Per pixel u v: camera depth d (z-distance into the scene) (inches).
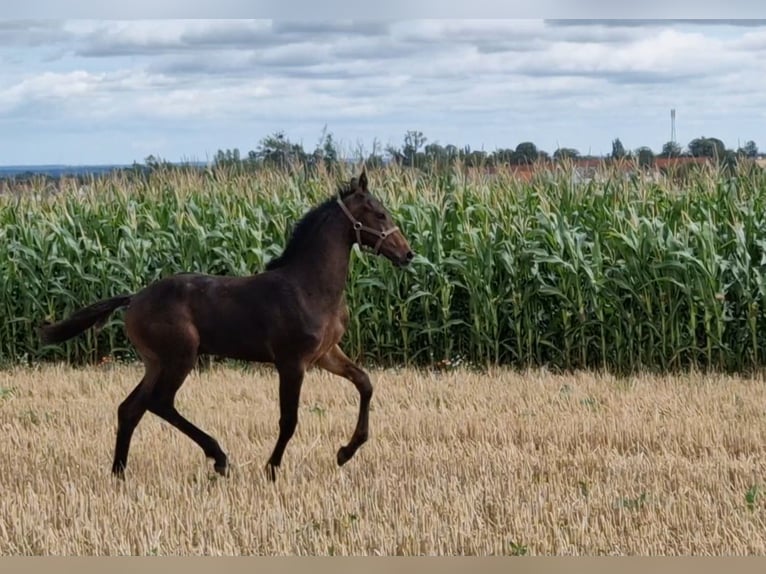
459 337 629.9
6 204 690.8
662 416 442.6
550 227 608.1
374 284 612.1
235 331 358.3
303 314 356.8
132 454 388.2
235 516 302.4
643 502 309.1
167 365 358.9
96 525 295.6
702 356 608.7
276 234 655.8
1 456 388.2
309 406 480.7
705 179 639.1
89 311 364.8
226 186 685.9
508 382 538.3
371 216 366.3
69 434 419.2
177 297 360.5
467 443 400.5
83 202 687.7
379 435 416.2
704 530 289.1
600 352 612.1
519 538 285.1
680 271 593.6
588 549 279.0
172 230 667.4
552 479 342.3
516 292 612.4
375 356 633.0
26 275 651.5
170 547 283.9
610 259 614.2
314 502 315.0
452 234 632.4
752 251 609.3
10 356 657.6
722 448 384.8
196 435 357.1
